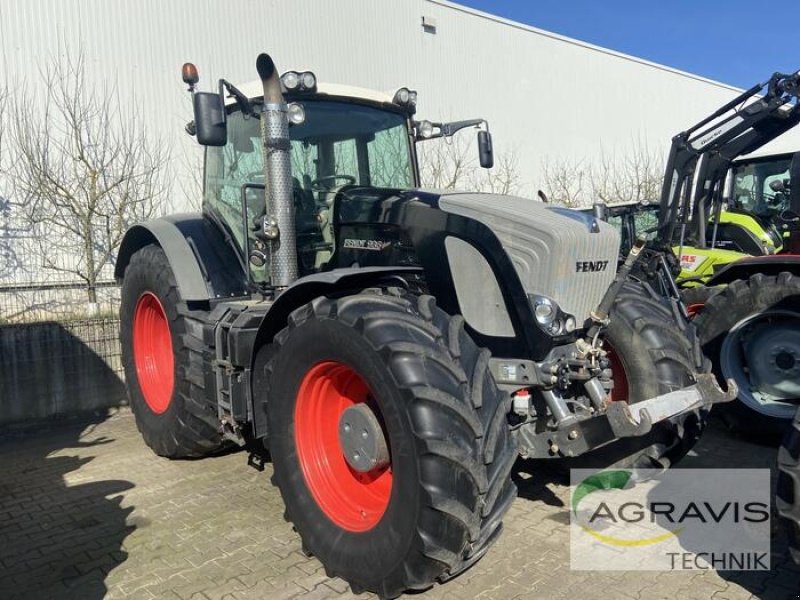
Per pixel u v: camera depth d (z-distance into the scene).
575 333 3.21
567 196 19.00
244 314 3.62
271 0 13.70
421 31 16.33
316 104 4.13
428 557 2.52
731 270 5.29
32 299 9.78
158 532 3.50
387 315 2.79
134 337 4.97
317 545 3.00
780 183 6.64
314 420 3.16
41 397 5.90
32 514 3.79
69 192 11.01
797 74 6.14
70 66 11.27
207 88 12.88
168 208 12.33
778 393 4.85
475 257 3.21
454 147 16.84
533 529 3.46
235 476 4.32
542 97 19.33
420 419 2.52
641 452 3.82
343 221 3.81
